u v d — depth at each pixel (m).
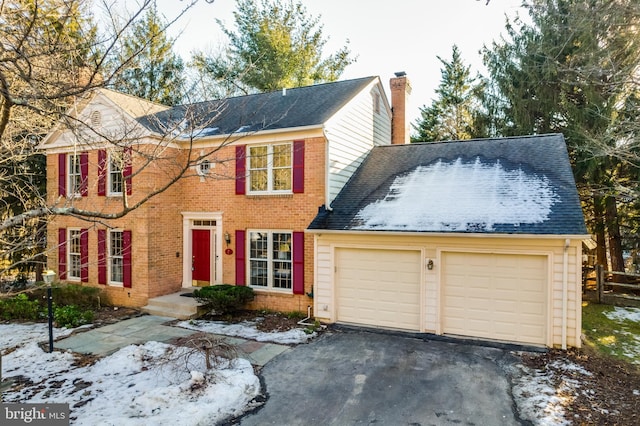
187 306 12.13
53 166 15.14
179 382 7.20
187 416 5.92
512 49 18.28
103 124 13.55
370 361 8.39
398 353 8.84
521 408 6.34
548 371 7.77
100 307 13.43
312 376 7.66
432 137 30.42
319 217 11.59
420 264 10.32
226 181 13.38
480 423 5.93
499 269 9.56
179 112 15.42
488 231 9.29
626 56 11.61
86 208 14.23
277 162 12.75
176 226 14.06
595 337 10.24
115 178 13.93
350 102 13.31
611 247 17.53
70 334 10.52
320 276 11.40
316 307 11.43
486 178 11.21
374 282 10.88
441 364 8.19
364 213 11.26
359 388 7.13
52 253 15.20
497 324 9.59
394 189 11.98
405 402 6.60
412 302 10.47
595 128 14.93
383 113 16.81
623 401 6.55
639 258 18.19
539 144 12.28
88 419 5.91
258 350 9.08
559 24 14.45
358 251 11.04
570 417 6.02
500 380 7.39
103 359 8.52
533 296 9.25
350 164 13.47
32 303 12.77
